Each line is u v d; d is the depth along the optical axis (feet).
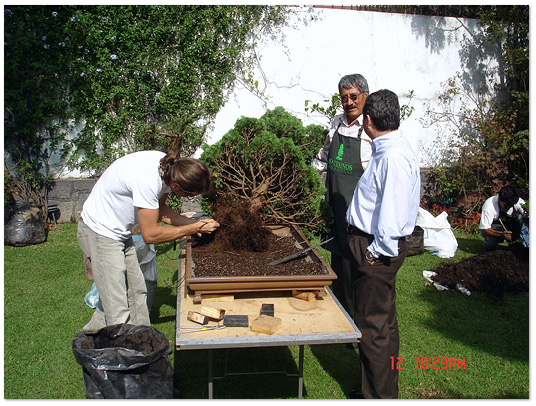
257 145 11.42
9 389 9.99
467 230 22.34
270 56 22.88
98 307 10.67
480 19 24.63
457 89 25.07
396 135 8.58
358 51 23.57
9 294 14.43
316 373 10.99
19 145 21.47
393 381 9.20
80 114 21.79
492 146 24.39
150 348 8.92
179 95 22.27
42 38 20.65
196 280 8.79
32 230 19.12
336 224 11.65
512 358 11.55
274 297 9.54
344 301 11.93
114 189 9.41
